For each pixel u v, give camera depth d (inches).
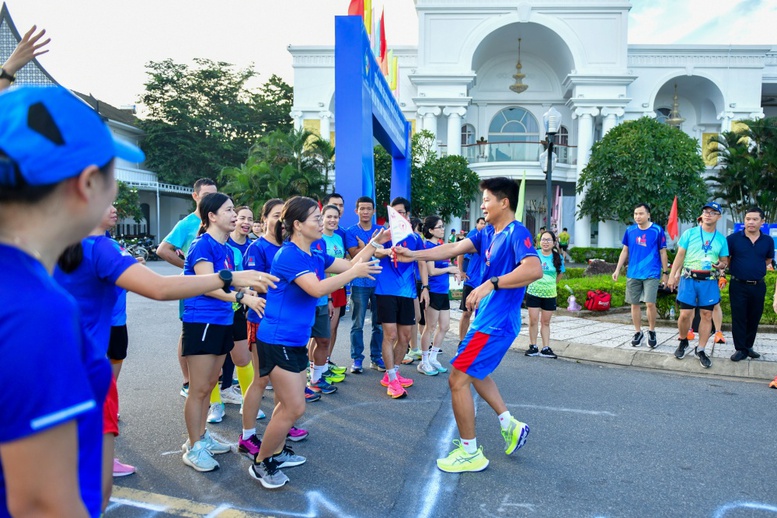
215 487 136.3
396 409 200.1
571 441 168.1
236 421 187.5
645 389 225.1
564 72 1116.5
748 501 130.2
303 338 135.1
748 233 251.8
